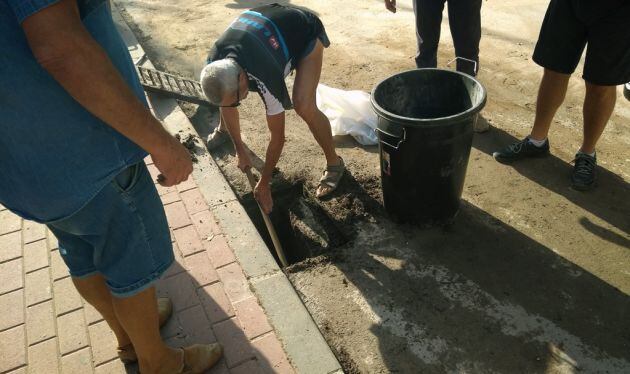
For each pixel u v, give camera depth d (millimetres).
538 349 2461
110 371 2373
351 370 2436
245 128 4289
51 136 1417
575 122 4008
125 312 1860
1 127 1363
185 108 4586
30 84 1326
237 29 2756
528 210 3262
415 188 2975
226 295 2709
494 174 3578
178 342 2486
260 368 2355
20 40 1282
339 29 5832
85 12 1385
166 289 2760
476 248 3018
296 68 3045
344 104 4105
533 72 4703
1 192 1554
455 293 2760
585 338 2494
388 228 3213
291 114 4422
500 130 4008
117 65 1530
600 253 2930
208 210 3268
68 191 1516
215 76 2512
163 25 6293
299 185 3725
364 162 3789
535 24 5547
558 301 2678
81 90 1276
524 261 2916
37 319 2631
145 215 1729
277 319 2574
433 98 3133
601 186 3393
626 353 2416
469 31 3795
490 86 4559
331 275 2922
